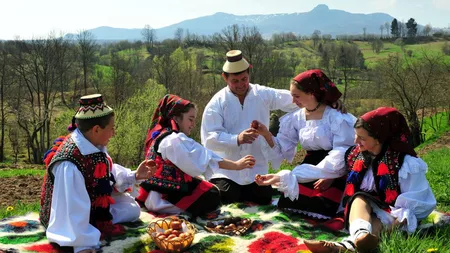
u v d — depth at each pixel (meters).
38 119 36.19
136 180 5.01
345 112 5.42
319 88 5.34
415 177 4.44
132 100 27.47
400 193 4.53
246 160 5.31
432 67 33.66
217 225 4.91
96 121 4.36
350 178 4.80
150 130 5.64
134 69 50.19
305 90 5.33
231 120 6.17
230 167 5.34
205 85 39.56
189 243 4.19
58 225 4.18
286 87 39.91
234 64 6.00
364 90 43.75
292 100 6.08
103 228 4.58
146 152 5.58
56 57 35.38
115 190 5.00
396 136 4.55
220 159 5.35
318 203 5.13
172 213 5.36
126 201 5.08
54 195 4.21
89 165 4.35
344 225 4.70
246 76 6.07
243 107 6.19
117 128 25.48
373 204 4.46
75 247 4.11
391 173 4.48
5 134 45.97
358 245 3.88
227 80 6.13
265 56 38.41
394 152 4.54
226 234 4.66
